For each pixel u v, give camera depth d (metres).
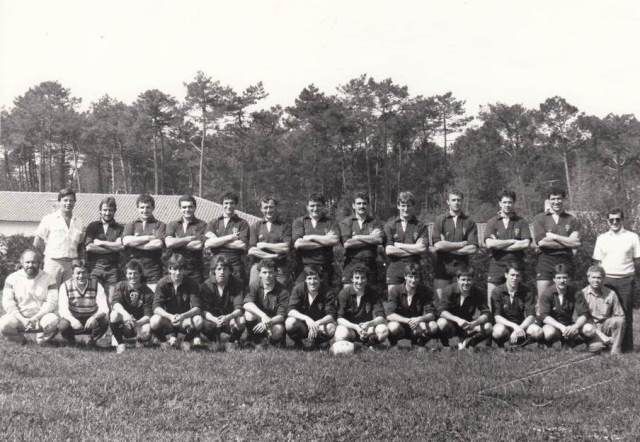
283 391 6.49
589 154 52.41
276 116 69.56
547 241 9.72
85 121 76.25
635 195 20.48
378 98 60.59
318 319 9.14
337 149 62.34
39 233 10.10
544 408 6.16
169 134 69.88
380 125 60.91
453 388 6.71
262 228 10.13
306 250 9.87
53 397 6.08
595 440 5.27
